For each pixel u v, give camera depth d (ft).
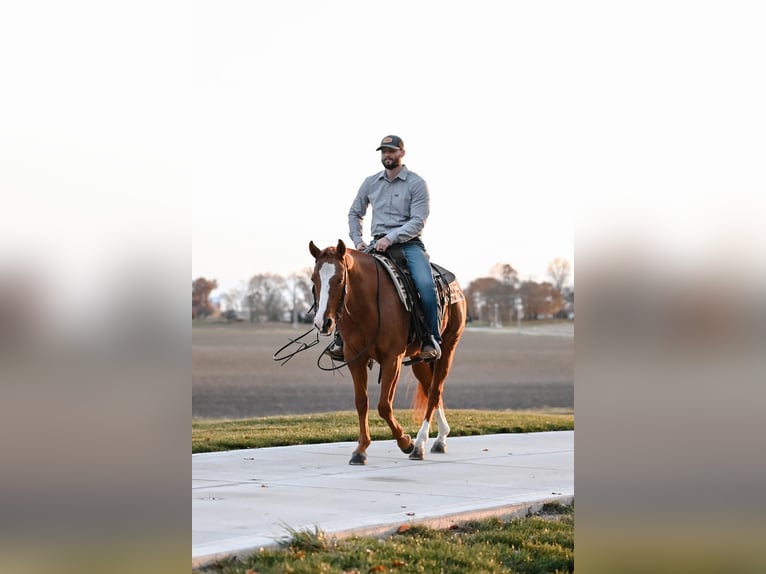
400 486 25.72
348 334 31.09
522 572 18.22
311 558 17.29
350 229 33.99
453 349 34.50
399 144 33.01
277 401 179.22
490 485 25.99
